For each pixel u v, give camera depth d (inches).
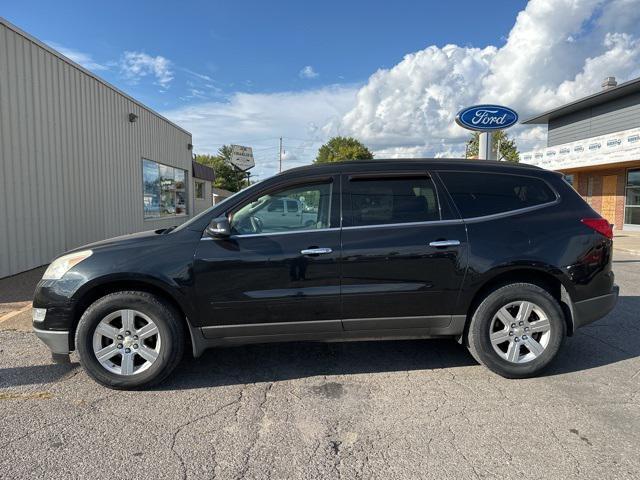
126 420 126.0
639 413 128.9
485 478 100.3
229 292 144.3
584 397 138.8
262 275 144.8
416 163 158.2
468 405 134.0
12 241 309.0
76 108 394.9
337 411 131.2
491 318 151.6
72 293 140.3
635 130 645.3
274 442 115.1
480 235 150.4
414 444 113.9
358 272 146.8
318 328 149.8
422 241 148.3
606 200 804.6
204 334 147.0
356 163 157.6
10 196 306.0
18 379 152.9
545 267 150.1
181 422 125.0
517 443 113.9
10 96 304.7
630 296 270.8
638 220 738.2
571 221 156.5
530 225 153.6
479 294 153.9
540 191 160.4
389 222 150.4
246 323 147.0
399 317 150.6
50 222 353.7
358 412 130.5
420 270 148.4
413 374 157.1
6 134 301.6
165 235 148.6
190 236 146.6
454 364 165.6
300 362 168.6
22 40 316.8
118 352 143.6
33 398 139.2
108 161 465.1
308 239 146.8
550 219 155.7
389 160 159.3
